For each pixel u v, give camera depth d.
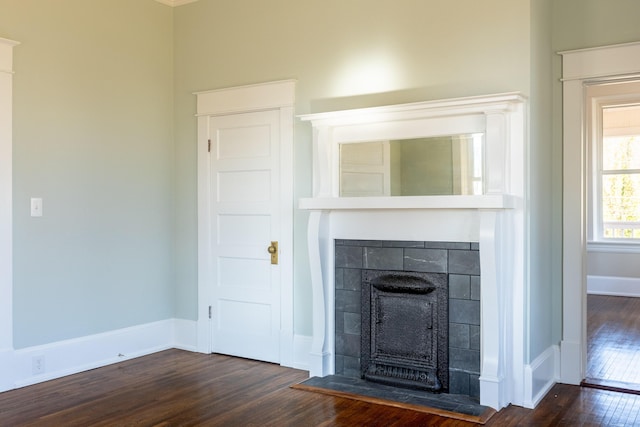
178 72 4.87
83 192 4.20
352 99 4.02
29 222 3.87
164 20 4.82
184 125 4.84
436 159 3.62
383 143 3.79
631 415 3.31
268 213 4.42
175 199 4.90
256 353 4.48
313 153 4.01
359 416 3.27
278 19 4.35
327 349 4.00
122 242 4.49
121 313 4.48
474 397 3.51
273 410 3.38
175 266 4.91
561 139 3.93
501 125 3.34
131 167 4.55
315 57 4.18
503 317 3.40
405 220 3.72
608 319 6.21
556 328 3.97
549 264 3.90
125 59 4.50
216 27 4.66
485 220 3.31
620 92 7.70
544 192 3.78
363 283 3.89
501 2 3.50
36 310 3.92
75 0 4.15
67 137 4.10
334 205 3.76
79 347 4.17
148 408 3.41
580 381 3.88
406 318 3.73
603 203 7.96
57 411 3.36
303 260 4.27
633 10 3.68
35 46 3.90
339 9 4.08
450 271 3.58
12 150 3.77
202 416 3.28
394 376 3.76
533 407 3.42
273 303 4.40
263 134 4.43
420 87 3.76
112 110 4.41
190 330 4.81
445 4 3.68
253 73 4.48
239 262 4.57
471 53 3.59
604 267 7.84
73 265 4.14
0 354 3.70
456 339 3.57
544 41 3.74
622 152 7.86
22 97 3.83
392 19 3.87
